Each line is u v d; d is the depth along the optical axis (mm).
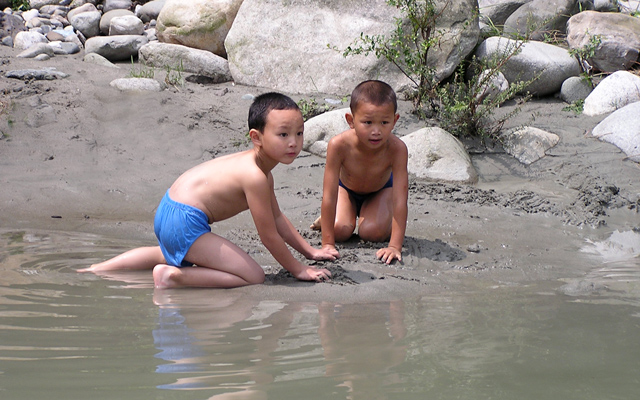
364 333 3113
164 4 10477
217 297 3752
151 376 2568
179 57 9133
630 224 5770
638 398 2451
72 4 11062
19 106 7469
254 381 2529
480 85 7625
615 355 2867
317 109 7902
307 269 4141
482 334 3119
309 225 5523
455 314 3445
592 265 4605
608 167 6867
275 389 2457
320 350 2877
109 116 7613
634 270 4449
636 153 7066
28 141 6980
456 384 2531
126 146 7148
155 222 4285
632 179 6641
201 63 9078
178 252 4125
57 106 7590
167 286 3938
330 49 8688
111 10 10773
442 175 6734
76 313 3377
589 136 7543
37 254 4602
